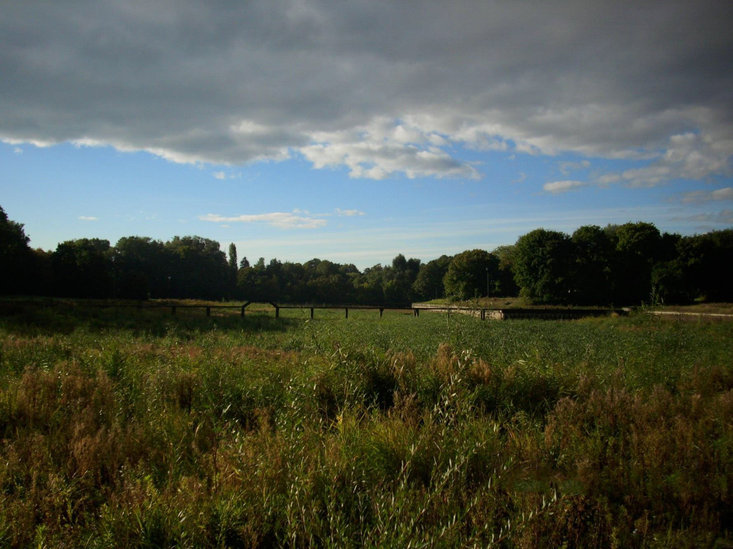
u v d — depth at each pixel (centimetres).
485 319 3153
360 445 459
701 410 634
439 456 421
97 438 481
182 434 534
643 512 380
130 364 862
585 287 6712
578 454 480
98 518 373
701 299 6384
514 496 386
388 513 334
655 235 6738
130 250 9450
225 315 2823
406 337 1555
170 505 358
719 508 389
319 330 1142
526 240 7000
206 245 11700
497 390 716
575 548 329
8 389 636
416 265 14275
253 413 635
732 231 6631
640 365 936
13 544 329
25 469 430
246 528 335
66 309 2347
